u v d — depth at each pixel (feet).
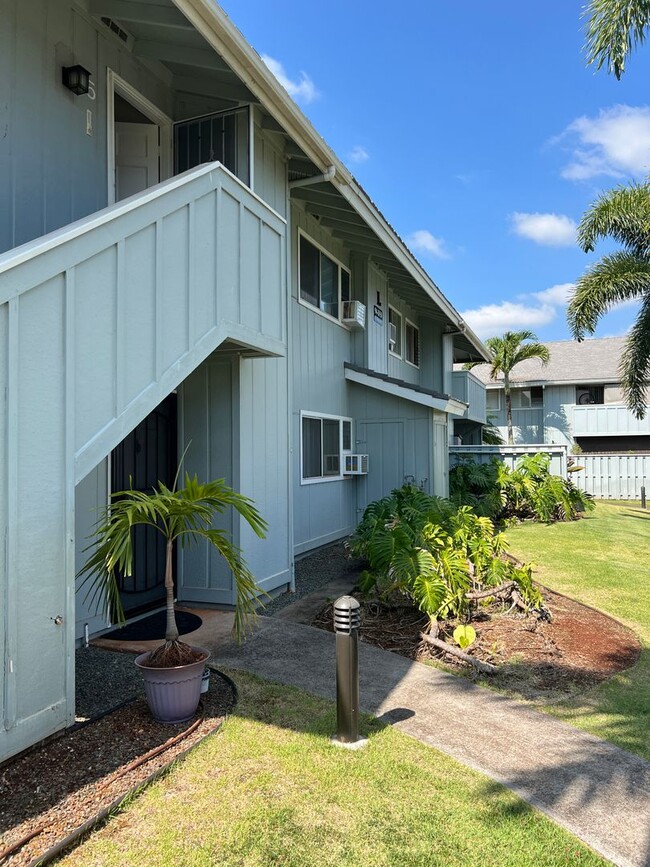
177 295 14.58
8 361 9.77
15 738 9.75
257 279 19.12
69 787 9.43
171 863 7.99
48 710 10.42
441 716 12.86
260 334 19.24
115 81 18.38
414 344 54.44
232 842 8.44
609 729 12.43
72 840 8.26
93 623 17.31
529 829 8.98
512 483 45.34
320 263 33.96
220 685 14.16
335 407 36.40
